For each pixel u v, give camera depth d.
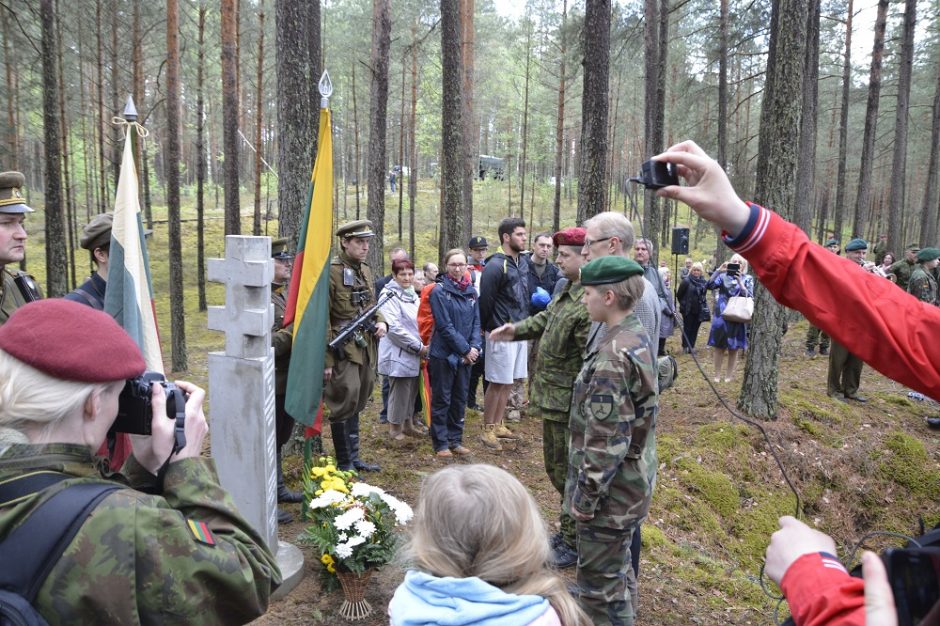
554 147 37.66
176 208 12.33
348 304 4.68
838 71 31.09
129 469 1.49
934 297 9.27
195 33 20.89
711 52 19.70
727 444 6.88
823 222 30.55
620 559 2.85
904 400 8.87
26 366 1.18
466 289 5.67
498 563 1.32
